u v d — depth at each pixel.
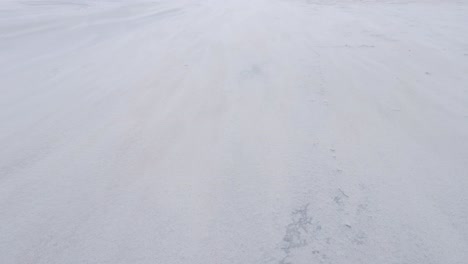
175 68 3.00
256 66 3.03
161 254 1.25
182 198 1.51
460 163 1.72
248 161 1.75
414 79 2.75
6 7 5.17
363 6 6.90
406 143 1.89
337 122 2.11
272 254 1.25
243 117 2.17
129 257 1.24
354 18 5.35
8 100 2.35
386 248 1.28
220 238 1.32
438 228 1.36
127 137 1.96
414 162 1.73
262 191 1.55
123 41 3.83
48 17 4.66
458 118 2.14
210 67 3.02
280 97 2.43
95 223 1.38
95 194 1.54
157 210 1.45
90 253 1.26
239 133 1.99
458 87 2.59
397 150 1.83
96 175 1.65
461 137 1.94
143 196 1.53
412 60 3.21
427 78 2.77
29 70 2.89
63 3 6.04
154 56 3.32
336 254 1.25
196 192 1.55
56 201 1.50
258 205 1.48
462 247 1.28
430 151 1.82
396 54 3.38
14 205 1.47
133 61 3.18
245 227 1.37
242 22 4.91
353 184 1.59
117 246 1.29
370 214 1.43
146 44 3.73
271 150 1.84
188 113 2.22
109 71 2.92
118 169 1.70
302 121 2.12
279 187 1.58
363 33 4.25
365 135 1.97
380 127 2.05
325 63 3.11
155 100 2.40
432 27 4.62
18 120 2.11
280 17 5.36
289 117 2.16
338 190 1.56
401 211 1.44
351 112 2.22
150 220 1.40
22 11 4.95
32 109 2.25
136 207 1.46
